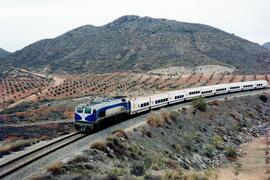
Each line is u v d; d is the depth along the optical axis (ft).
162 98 223.51
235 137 220.02
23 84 575.79
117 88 442.50
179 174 117.50
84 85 487.20
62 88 479.41
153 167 121.90
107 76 549.13
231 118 249.75
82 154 108.27
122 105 170.50
